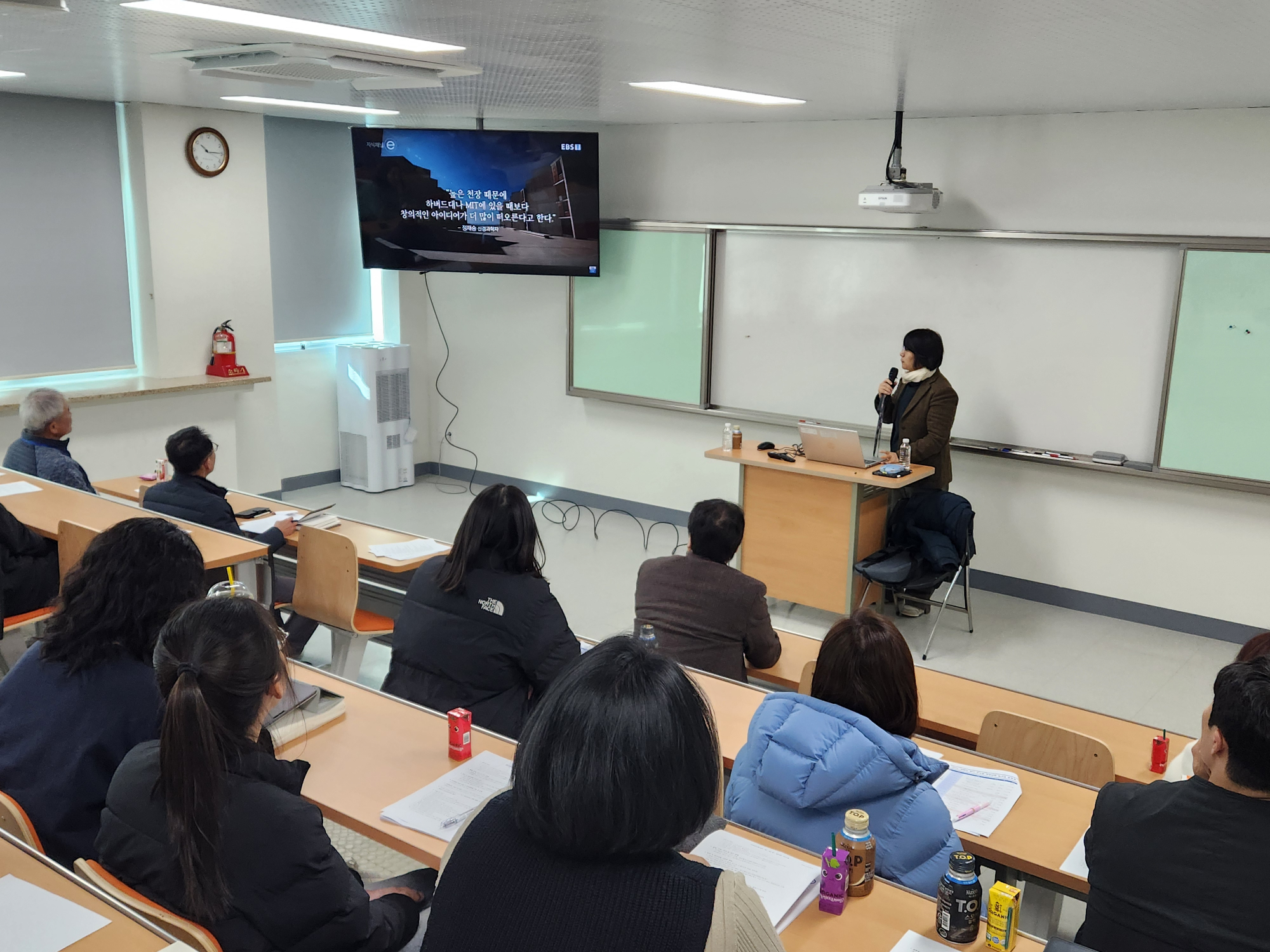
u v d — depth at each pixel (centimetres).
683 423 675
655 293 663
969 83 395
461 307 771
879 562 504
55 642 201
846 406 604
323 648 468
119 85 501
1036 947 169
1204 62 325
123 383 614
